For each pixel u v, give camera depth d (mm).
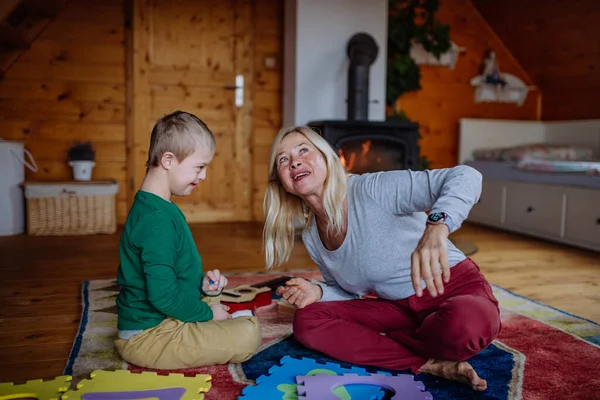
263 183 4594
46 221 3746
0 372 1419
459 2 4918
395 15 4469
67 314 1970
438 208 1130
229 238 3713
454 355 1259
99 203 3832
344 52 3992
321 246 1477
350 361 1423
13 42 3775
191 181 1394
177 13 4270
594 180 3338
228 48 4410
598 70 4375
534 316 1939
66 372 1379
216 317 1484
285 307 1942
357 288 1479
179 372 1378
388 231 1340
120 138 4242
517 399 1246
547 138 5059
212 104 4418
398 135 3482
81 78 4121
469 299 1253
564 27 4293
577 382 1352
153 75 4258
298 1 3891
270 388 1230
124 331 1396
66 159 4145
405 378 1281
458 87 5000
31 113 4047
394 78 4488
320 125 3430
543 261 3031
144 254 1302
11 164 3717
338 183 1346
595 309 2086
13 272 2646
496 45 5062
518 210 4090
